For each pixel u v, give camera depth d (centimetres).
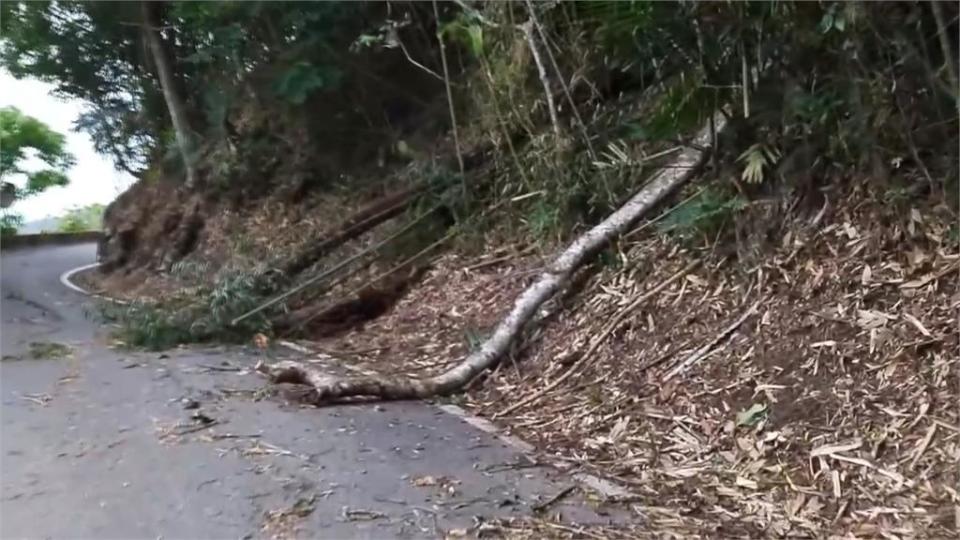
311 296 638
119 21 1066
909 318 288
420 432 333
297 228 820
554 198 538
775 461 265
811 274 336
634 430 313
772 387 300
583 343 401
